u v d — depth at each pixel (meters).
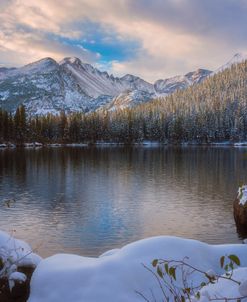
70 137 117.50
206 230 13.98
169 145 113.44
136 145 114.38
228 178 29.95
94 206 18.78
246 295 2.49
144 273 4.86
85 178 30.69
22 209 17.97
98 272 4.84
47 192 23.27
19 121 100.12
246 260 5.51
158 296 4.61
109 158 55.25
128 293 4.60
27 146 100.81
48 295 4.73
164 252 5.22
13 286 5.05
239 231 13.75
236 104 135.25
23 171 36.06
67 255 5.69
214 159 51.81
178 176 31.75
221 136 117.19
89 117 124.75
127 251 5.23
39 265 5.37
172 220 15.69
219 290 3.04
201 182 27.70
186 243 5.54
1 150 79.06
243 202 13.75
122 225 14.85
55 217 16.25
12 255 5.54
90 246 12.02
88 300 4.52
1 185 26.42
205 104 136.00
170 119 123.12
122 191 23.69
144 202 19.88
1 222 15.33
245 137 115.31
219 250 5.70
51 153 68.31
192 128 118.50
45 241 12.62
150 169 38.22
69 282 4.80
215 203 19.36
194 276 4.98
